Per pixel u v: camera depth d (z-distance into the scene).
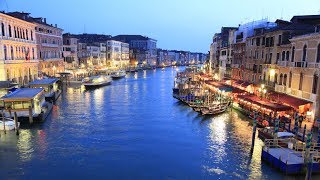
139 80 91.62
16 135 27.86
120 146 26.44
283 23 41.69
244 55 50.16
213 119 35.97
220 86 49.59
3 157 23.08
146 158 23.80
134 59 150.62
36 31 60.31
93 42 110.31
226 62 63.97
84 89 64.94
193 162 23.02
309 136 18.89
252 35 47.81
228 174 20.84
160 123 34.75
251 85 43.97
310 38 28.19
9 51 44.69
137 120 36.12
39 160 22.78
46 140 27.22
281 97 32.44
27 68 52.28
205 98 43.41
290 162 19.48
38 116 31.23
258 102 32.78
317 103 27.19
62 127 31.80
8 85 37.62
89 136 29.03
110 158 23.66
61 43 77.06
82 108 42.75
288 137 23.09
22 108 30.78
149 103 48.41
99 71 97.00
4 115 30.36
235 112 39.22
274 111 29.75
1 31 42.09
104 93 59.47
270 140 23.67
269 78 38.72
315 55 27.56
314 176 19.25
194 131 31.27
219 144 26.94
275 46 37.16
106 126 32.97
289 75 32.75
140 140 28.19
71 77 73.38
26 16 57.81
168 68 188.00
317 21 38.19
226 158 23.62
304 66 28.98
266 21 52.47
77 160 23.06
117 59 124.88
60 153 24.33
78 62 93.00
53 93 46.28
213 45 88.75
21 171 20.92
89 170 21.41
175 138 28.86
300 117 27.00
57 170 21.27
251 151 24.30
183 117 37.91
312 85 27.94
